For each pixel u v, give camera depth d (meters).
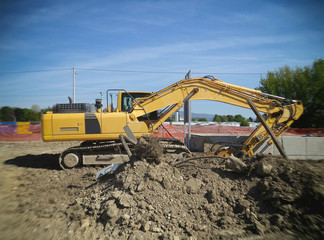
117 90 8.69
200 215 3.80
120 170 4.98
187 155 6.20
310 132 13.52
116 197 4.11
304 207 3.62
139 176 4.40
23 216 4.23
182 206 3.97
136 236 3.40
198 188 4.32
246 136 10.60
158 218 3.67
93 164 8.43
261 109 8.12
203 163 5.51
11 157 10.81
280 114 8.01
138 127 8.25
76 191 5.53
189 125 11.70
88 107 8.88
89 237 3.53
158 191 4.15
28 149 14.00
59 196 5.29
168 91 8.48
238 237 3.33
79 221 3.95
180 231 3.52
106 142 8.69
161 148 4.86
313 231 3.29
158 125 8.60
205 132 19.78
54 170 8.28
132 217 3.72
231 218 3.71
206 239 3.35
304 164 4.51
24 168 8.57
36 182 6.67
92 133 8.20
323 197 3.59
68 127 8.21
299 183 3.90
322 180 3.88
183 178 4.68
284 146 9.64
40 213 4.32
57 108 8.67
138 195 4.05
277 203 3.70
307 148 9.70
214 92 8.41
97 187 5.00
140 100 8.61
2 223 3.96
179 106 8.47
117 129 8.21
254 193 4.06
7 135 18.66
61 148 14.48
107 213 3.83
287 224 3.46
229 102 8.33
